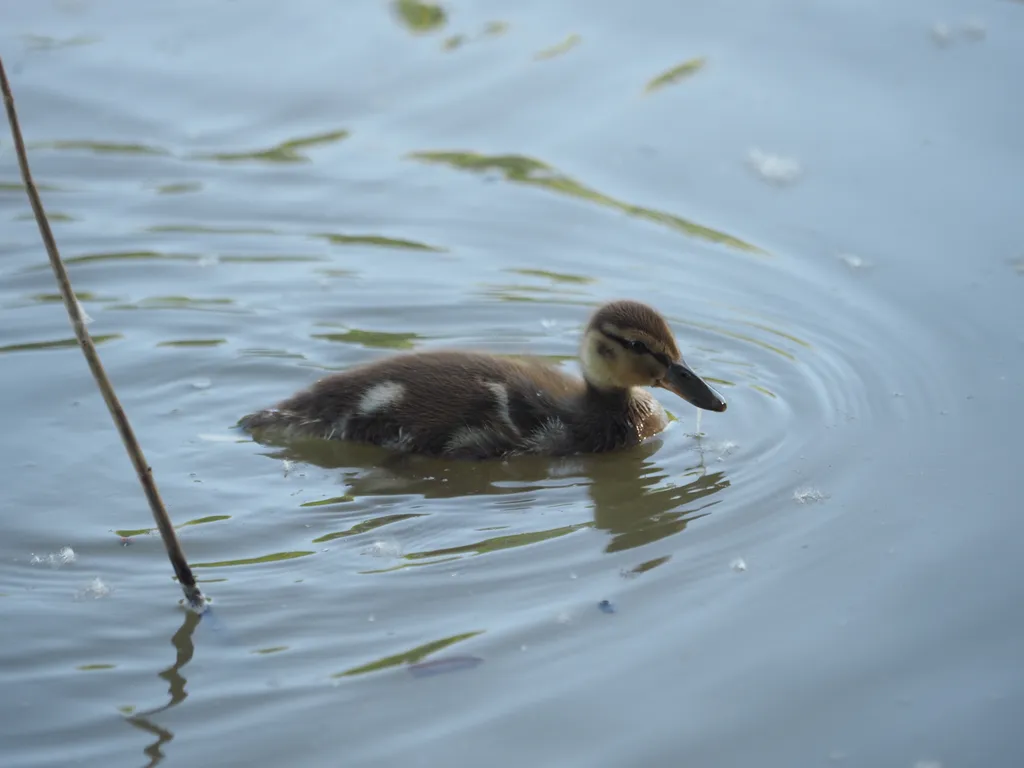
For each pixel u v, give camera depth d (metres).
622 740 7.99
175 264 14.68
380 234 15.29
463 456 11.60
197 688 8.49
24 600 9.42
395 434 11.73
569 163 16.30
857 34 18.48
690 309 13.83
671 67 17.95
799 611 9.16
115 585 9.61
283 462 11.45
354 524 10.45
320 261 14.81
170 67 18.30
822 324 13.42
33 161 16.47
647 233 15.13
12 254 14.73
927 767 7.79
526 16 19.50
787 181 15.74
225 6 19.84
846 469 10.99
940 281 13.88
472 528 10.37
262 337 13.46
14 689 8.48
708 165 16.12
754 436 11.71
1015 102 16.77
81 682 8.56
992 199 15.15
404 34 19.12
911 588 9.38
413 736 8.03
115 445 11.59
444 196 15.88
